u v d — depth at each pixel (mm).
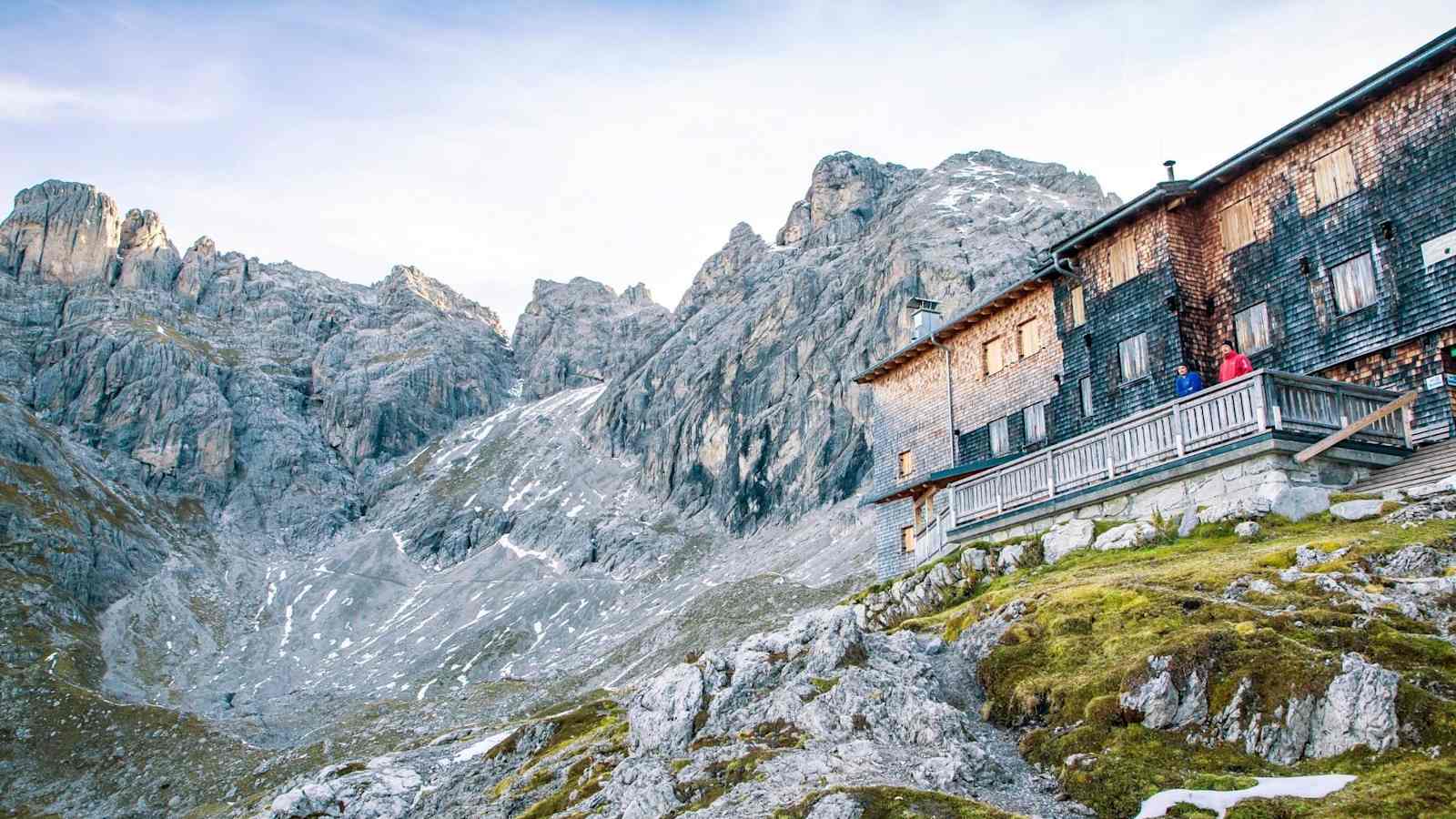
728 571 178500
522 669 164000
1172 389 40000
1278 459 27484
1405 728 15914
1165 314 40750
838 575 143750
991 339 52438
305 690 173125
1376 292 33969
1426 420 31641
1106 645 21391
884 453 61250
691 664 27250
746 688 25156
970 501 38719
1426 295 32344
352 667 184375
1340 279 35375
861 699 22172
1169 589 22969
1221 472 28844
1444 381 31359
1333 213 35781
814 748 21312
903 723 21281
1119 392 42875
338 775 39656
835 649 24594
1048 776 18547
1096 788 17234
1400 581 20297
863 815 17234
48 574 197125
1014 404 50125
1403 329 32875
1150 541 28844
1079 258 46156
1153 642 20438
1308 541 23859
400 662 182000
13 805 123125
